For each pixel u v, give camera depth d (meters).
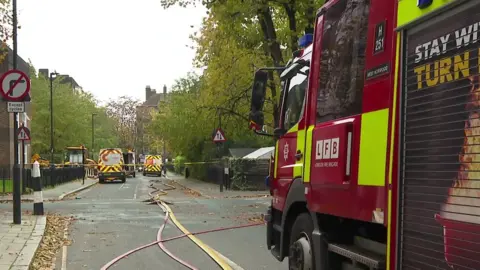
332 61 4.87
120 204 19.39
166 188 32.84
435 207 3.16
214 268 7.95
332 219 4.95
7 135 38.72
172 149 47.47
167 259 8.69
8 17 16.11
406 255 3.44
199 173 43.59
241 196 24.02
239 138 35.38
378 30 3.97
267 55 19.23
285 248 6.21
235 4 15.72
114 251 9.45
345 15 4.65
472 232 2.84
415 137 3.38
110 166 43.03
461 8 2.98
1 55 18.03
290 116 6.19
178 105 39.81
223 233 11.71
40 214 14.56
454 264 2.98
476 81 2.84
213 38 21.53
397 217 3.52
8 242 9.58
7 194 24.03
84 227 12.73
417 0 3.38
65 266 8.11
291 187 5.87
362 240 4.62
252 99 6.56
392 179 3.59
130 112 90.44
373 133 3.93
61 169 37.09
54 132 50.44
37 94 50.41
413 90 3.43
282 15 18.62
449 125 3.06
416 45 3.42
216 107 23.73
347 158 4.31
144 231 12.04
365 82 4.12
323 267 4.86
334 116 4.72
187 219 14.41
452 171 3.02
